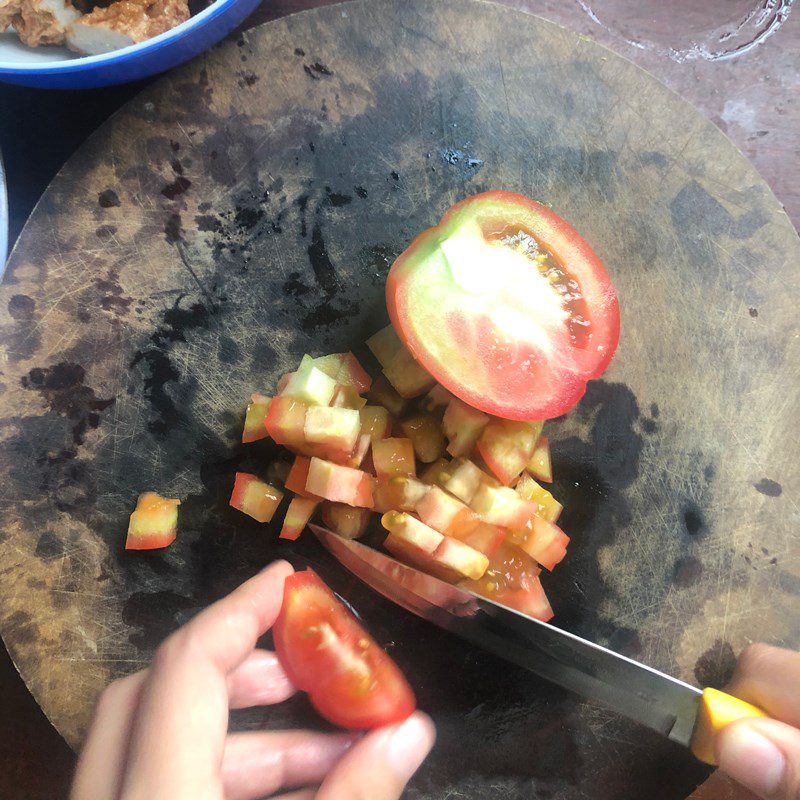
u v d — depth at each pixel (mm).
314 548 263
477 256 250
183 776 176
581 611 266
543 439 270
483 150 279
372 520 265
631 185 278
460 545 243
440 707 258
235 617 202
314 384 250
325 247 275
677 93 286
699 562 268
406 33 278
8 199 287
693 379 274
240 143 273
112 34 265
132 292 268
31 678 250
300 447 256
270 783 231
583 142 279
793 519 269
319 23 275
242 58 273
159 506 258
